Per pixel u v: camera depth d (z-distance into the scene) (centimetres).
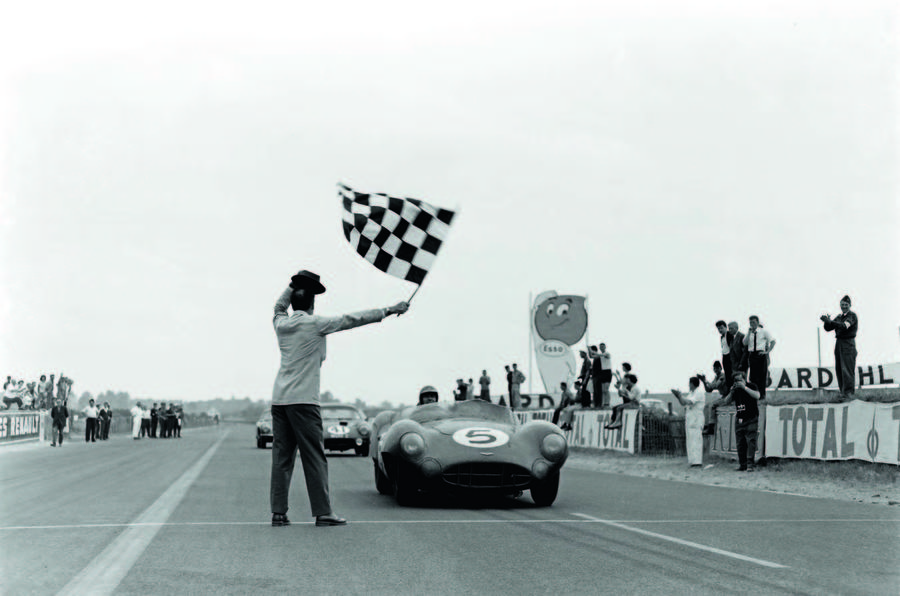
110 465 1870
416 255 894
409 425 1059
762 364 1736
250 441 3766
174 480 1426
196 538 779
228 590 562
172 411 4912
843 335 1642
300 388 851
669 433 2138
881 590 558
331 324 853
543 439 1055
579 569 632
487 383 3158
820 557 680
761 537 788
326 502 866
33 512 975
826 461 1504
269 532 819
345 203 895
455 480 1020
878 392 1662
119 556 684
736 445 1750
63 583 586
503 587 570
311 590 561
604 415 2423
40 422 3606
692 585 575
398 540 771
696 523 888
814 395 1931
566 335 3166
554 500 1111
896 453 1340
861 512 991
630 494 1235
